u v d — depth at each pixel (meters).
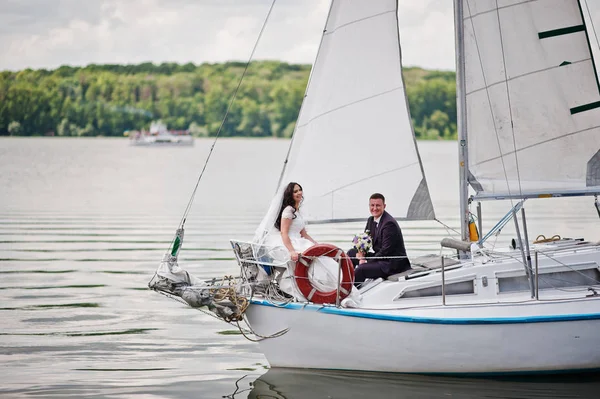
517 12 10.73
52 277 16.88
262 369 10.68
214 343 12.08
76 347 11.75
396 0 11.03
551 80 10.82
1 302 14.50
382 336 9.85
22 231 24.28
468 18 10.66
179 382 10.17
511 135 10.79
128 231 24.31
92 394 9.71
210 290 10.22
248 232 23.98
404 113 11.10
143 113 113.12
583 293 10.17
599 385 9.85
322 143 11.04
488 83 10.74
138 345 11.90
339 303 9.97
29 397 9.59
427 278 10.10
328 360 10.16
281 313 10.08
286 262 10.02
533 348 9.84
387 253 10.37
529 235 22.52
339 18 10.98
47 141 111.62
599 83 10.95
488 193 10.79
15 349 11.59
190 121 112.50
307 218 10.99
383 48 11.05
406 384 9.87
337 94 11.03
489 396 9.48
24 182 45.03
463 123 10.73
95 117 113.06
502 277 10.13
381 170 11.12
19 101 112.12
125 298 14.98
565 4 10.75
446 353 9.84
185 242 21.86
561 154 10.88
